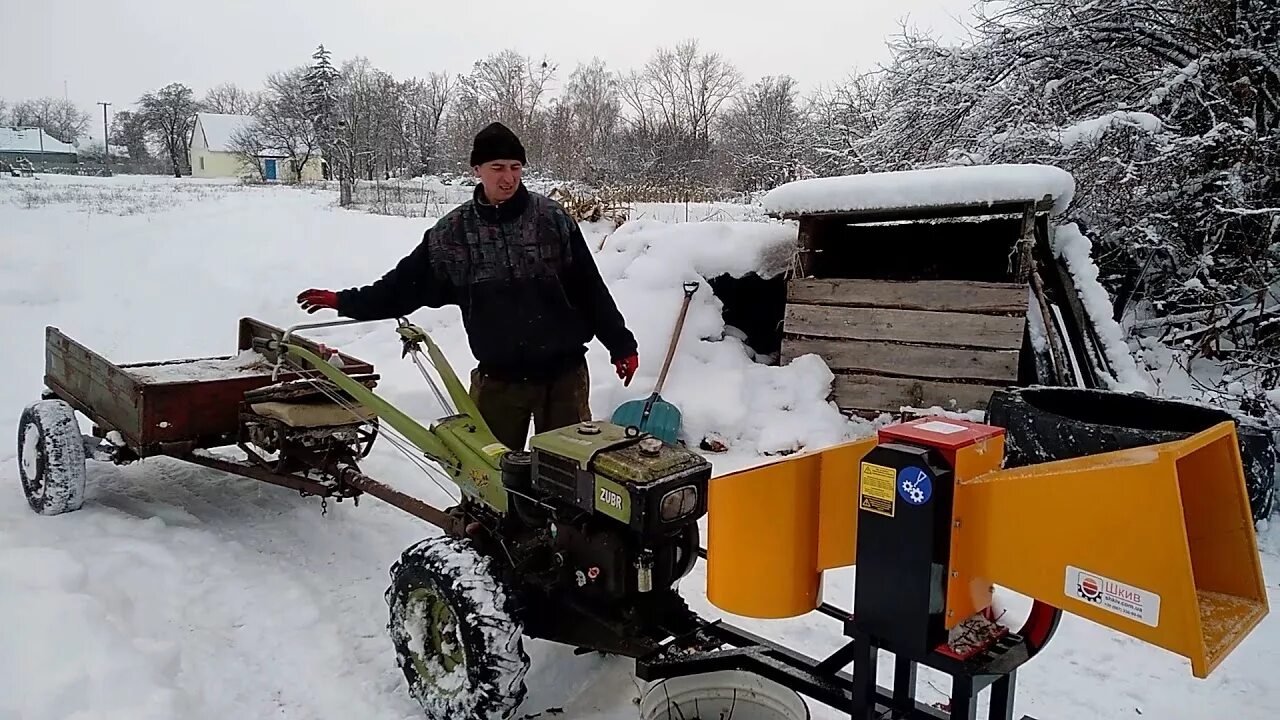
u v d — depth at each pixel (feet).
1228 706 11.18
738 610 8.48
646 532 9.05
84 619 11.60
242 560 14.84
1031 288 20.61
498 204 12.72
